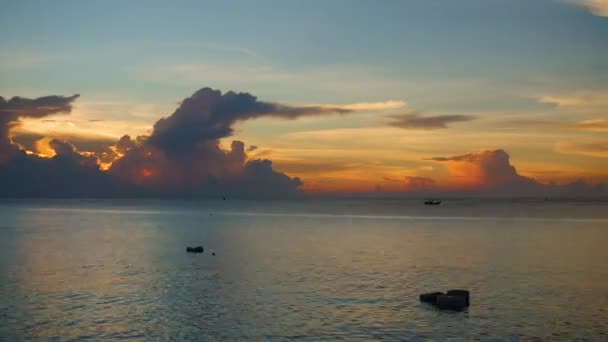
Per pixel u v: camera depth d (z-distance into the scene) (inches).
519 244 3636.8
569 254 3053.6
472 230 4953.3
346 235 4407.0
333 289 2030.0
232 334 1475.1
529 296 1910.7
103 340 1424.7
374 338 1449.3
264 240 3946.9
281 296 1910.7
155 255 3014.3
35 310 1701.5
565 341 1422.2
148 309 1723.7
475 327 1539.1
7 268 2513.5
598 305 1777.8
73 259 2834.6
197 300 1844.2
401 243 3708.2
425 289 2038.6
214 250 3275.1
